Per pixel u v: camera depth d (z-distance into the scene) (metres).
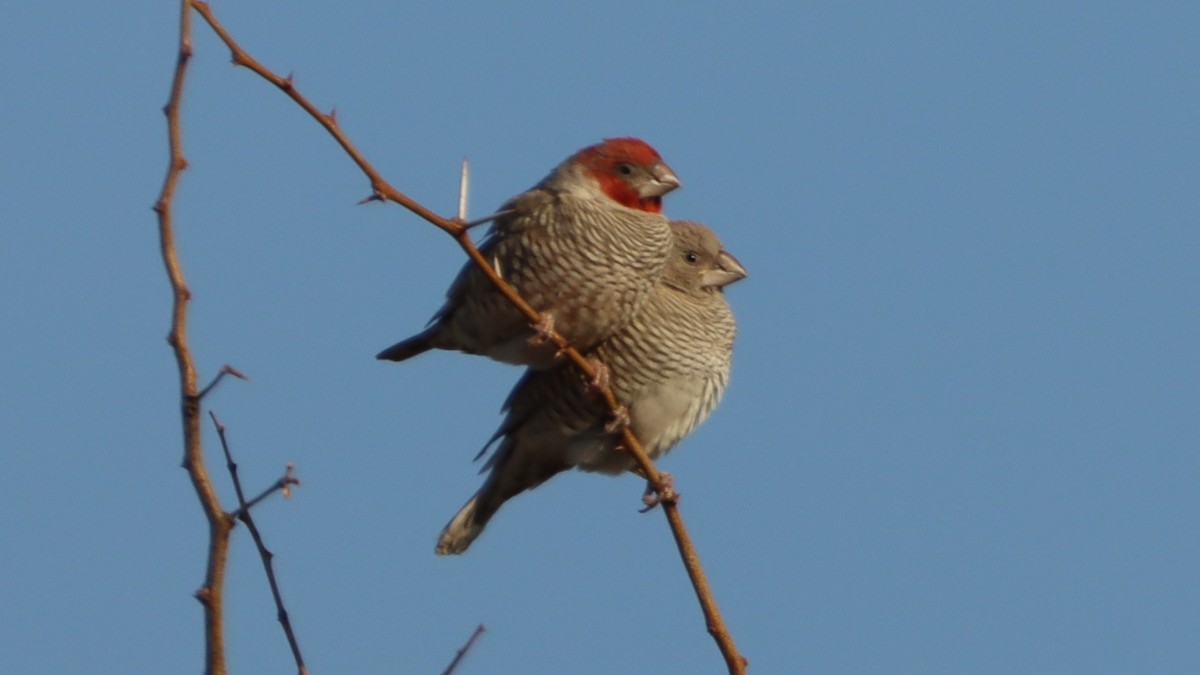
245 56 7.07
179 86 6.76
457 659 6.94
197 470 6.34
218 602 6.21
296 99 7.27
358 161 7.66
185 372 6.39
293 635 6.62
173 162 6.68
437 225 8.11
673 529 9.20
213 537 6.27
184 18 6.81
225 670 6.16
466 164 8.14
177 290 6.50
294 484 6.44
